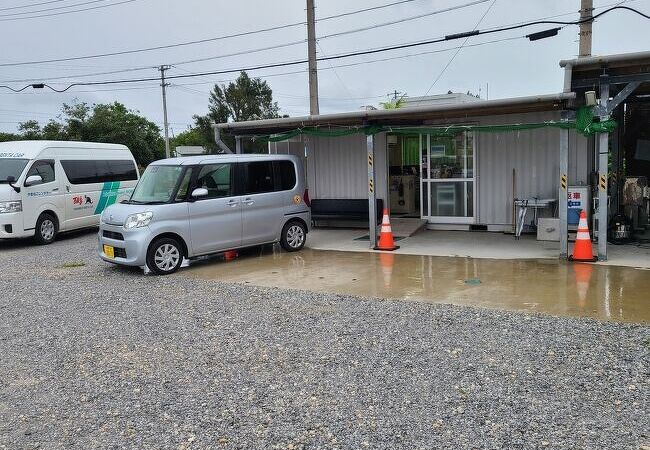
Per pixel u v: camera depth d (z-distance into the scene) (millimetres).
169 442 3479
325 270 8695
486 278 7707
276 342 5254
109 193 15031
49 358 5098
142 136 40406
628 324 5387
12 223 12211
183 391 4238
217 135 11633
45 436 3625
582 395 3881
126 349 5250
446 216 12328
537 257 9031
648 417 3543
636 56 7445
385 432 3486
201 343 5324
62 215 13477
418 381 4227
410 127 10562
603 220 8414
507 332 5266
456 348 4887
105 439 3551
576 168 10680
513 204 11492
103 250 9133
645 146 11086
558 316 5758
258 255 10258
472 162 11875
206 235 9109
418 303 6504
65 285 8250
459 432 3447
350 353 4875
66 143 13953
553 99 8117
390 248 10273
